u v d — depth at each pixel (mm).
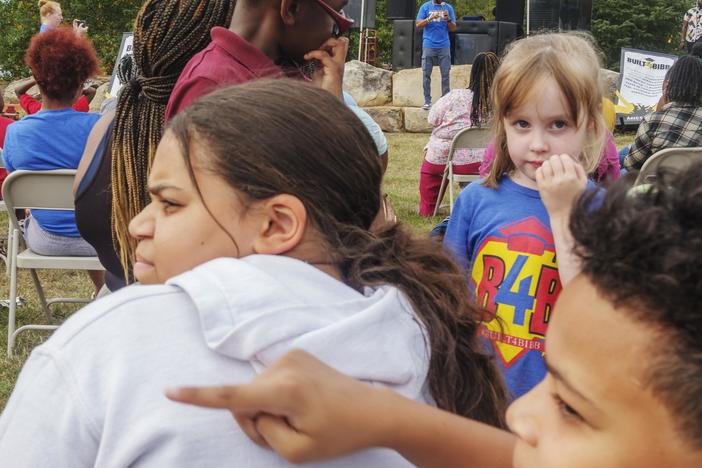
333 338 974
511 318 2148
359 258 1096
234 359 964
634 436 645
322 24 2201
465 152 6672
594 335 654
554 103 2137
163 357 952
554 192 1992
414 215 7391
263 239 1061
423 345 1107
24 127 4406
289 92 1115
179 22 2178
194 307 992
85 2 27656
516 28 17266
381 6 32562
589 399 662
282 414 818
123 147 2234
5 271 5984
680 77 5250
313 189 1065
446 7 14516
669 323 620
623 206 654
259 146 1048
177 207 1085
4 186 4012
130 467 938
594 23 27203
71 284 5680
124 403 934
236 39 2037
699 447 625
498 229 2219
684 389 614
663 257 617
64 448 940
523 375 2129
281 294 983
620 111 13766
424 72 14633
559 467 689
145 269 1120
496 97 2244
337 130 1098
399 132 14703
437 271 1212
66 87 4461
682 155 3607
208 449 929
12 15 28156
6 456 956
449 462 885
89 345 963
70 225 4160
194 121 1080
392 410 855
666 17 27266
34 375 976
